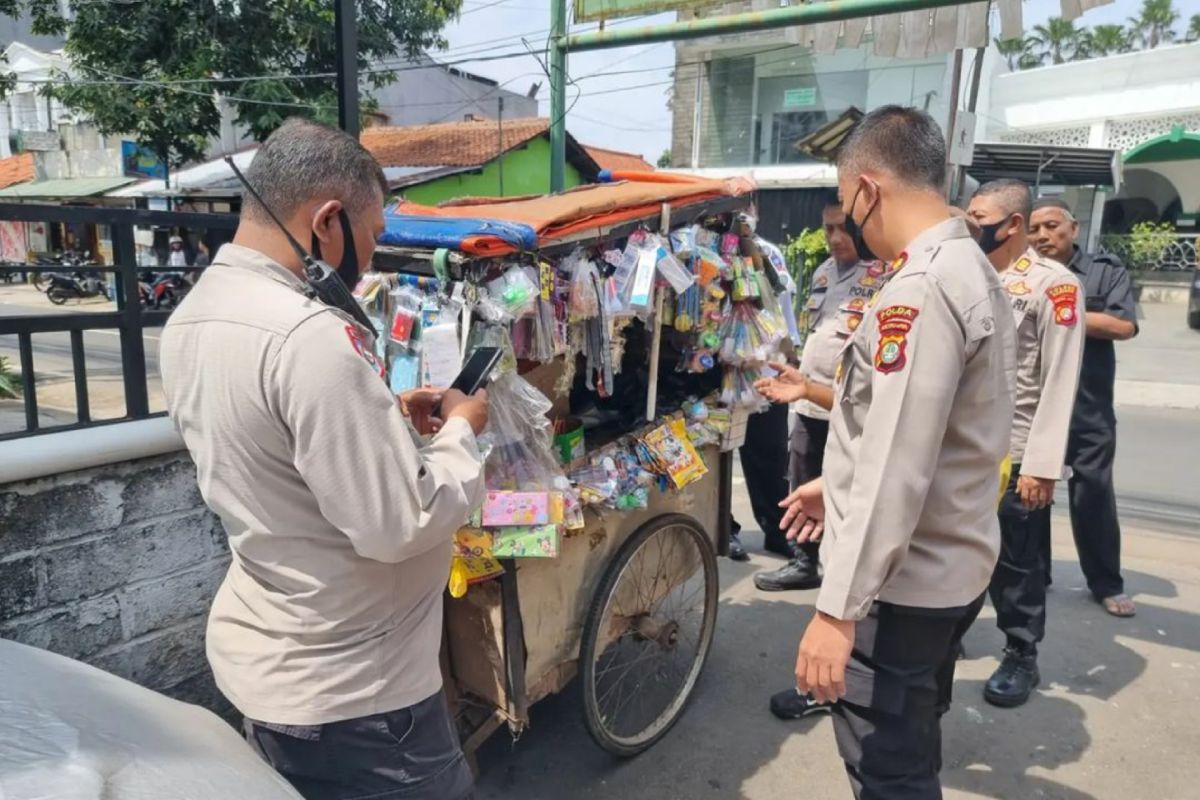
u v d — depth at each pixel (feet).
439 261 5.90
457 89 74.23
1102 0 10.26
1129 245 53.57
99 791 3.10
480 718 7.49
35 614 5.99
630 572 8.00
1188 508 15.81
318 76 33.94
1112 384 10.87
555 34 12.10
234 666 4.64
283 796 3.80
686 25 10.90
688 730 8.71
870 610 5.53
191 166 48.70
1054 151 36.96
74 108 34.81
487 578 6.59
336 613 4.42
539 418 6.46
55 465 5.87
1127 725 8.73
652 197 7.47
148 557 6.64
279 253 4.45
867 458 4.96
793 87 45.39
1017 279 8.60
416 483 4.18
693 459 7.98
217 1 33.55
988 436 5.28
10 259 53.93
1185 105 45.85
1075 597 11.73
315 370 3.98
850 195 5.65
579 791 7.79
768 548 13.62
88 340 32.32
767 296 9.14
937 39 11.74
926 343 4.86
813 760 8.23
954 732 8.65
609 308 7.09
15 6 35.65
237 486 4.30
